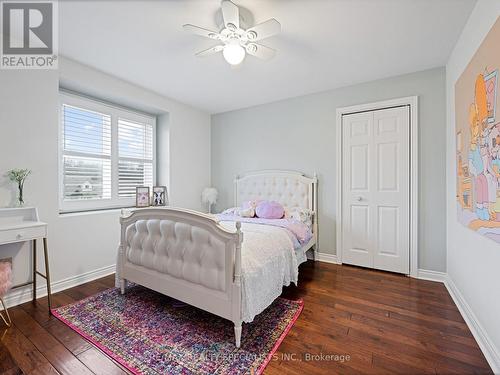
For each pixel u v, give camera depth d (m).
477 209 1.70
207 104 3.99
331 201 3.40
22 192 2.22
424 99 2.80
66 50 2.38
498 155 1.39
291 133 3.70
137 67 2.73
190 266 1.87
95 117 3.17
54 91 2.45
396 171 2.96
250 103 3.94
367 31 2.07
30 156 2.29
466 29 1.96
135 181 3.65
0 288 1.80
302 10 1.82
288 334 1.79
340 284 2.67
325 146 3.43
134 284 2.67
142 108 3.59
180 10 1.82
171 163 3.81
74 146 2.96
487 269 1.61
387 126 3.01
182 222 1.95
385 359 1.54
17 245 2.23
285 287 2.60
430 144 2.78
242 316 1.65
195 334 1.79
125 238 2.42
